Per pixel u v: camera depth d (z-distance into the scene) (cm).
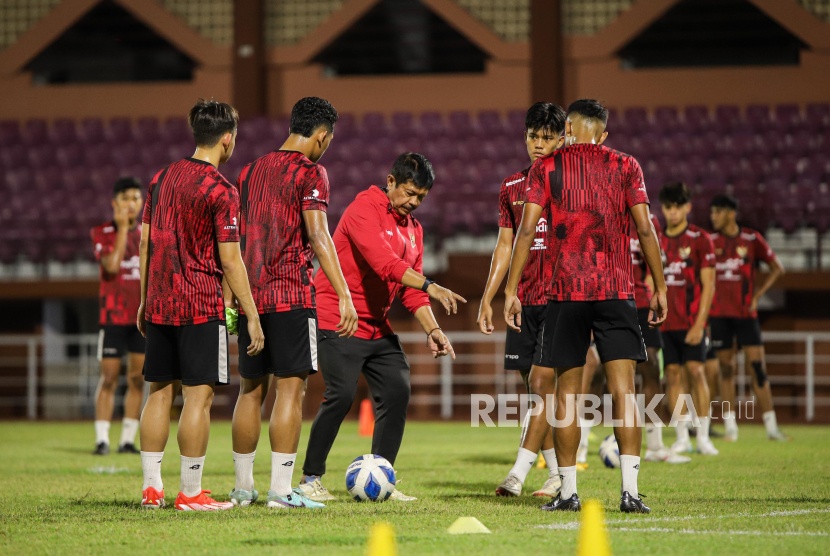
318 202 1372
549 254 1341
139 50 6756
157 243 1349
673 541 1049
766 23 6022
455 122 5844
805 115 5597
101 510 1345
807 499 1466
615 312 1302
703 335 2422
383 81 6159
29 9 6353
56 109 6319
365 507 1366
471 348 4481
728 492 1567
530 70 5994
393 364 1527
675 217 2358
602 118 1356
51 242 5312
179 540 1074
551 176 1328
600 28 6006
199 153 1394
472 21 6038
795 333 4234
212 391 1385
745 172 5356
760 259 3012
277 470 1380
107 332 2558
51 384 4834
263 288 1370
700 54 6488
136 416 2606
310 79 6203
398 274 1430
